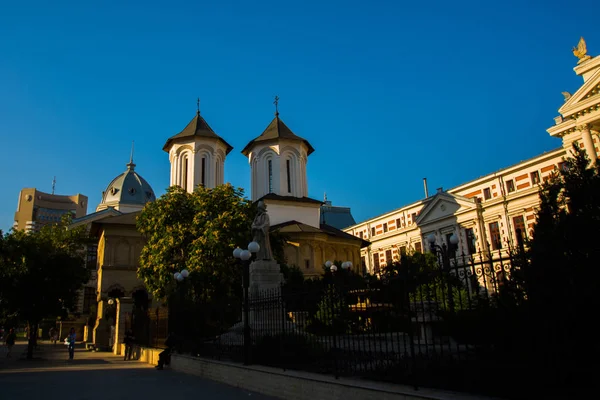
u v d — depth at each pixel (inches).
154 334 874.8
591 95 1212.5
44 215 5132.9
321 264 1674.5
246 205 1243.2
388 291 369.1
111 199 2819.9
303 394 378.6
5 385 569.6
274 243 1299.2
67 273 1127.6
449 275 338.3
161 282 1139.3
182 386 522.0
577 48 1318.9
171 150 1891.0
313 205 1849.2
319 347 441.7
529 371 258.4
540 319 256.5
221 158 1927.9
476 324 293.0
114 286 1549.0
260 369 455.2
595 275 247.0
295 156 1910.7
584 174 273.9
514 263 281.3
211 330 680.4
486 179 1776.6
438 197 1946.4
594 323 242.4
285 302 475.8
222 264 1098.7
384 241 2400.3
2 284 1045.2
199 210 1206.3
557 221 272.1
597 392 235.8
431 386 303.6
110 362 913.5
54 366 852.0
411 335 317.1
